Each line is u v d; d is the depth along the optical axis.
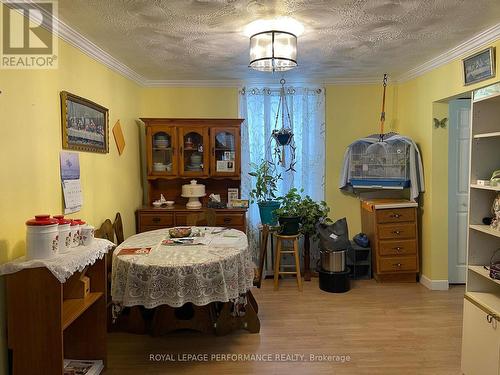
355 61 3.57
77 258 1.95
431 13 2.36
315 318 3.16
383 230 3.98
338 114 4.46
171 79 4.30
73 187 2.64
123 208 3.73
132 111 4.03
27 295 1.85
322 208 4.32
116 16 2.36
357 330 2.93
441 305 3.43
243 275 2.63
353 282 4.09
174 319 2.84
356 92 4.44
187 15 2.36
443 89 3.48
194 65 3.66
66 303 2.20
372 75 4.21
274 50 2.52
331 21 2.48
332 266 3.79
